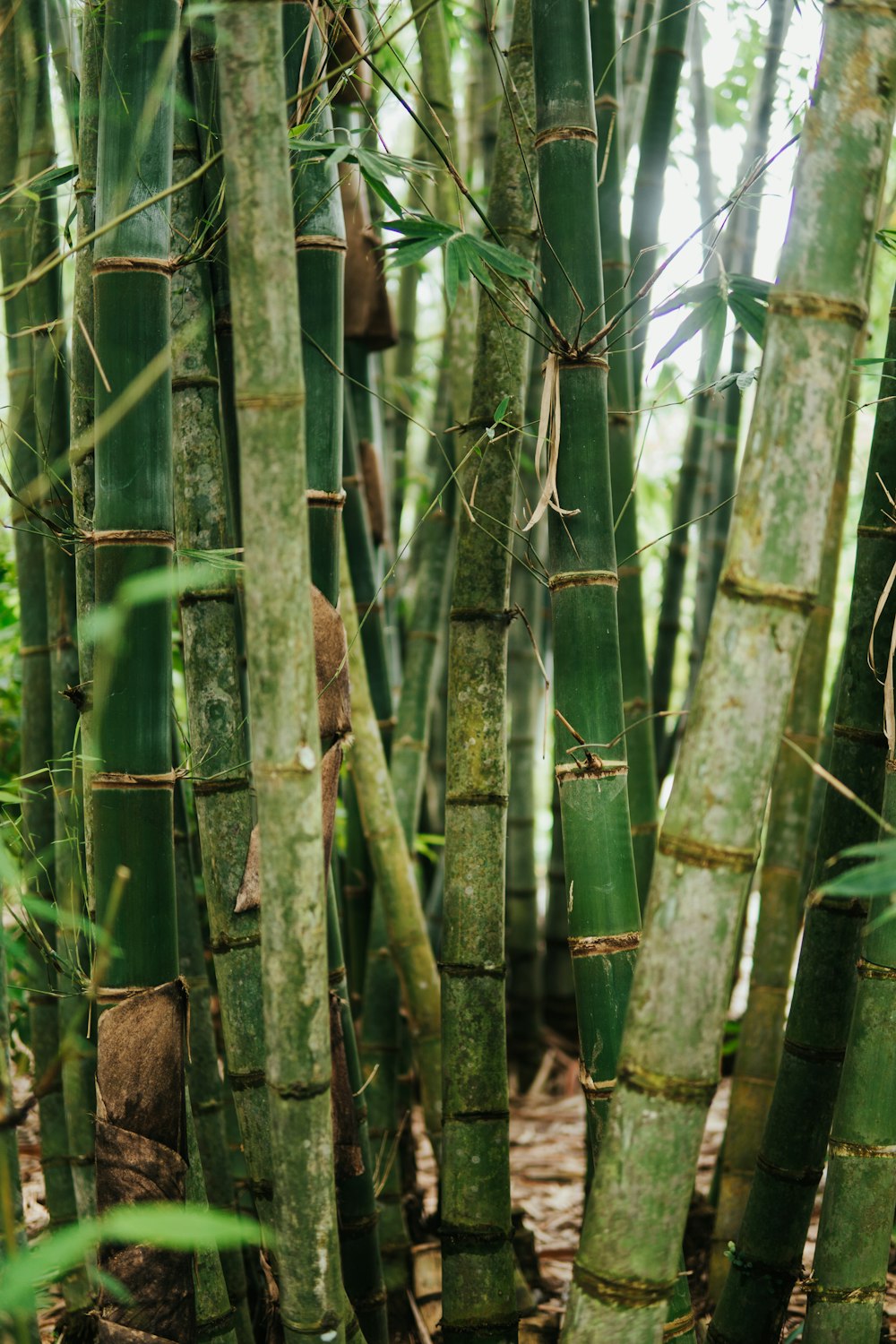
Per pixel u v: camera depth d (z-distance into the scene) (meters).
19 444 2.45
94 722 1.84
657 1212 1.57
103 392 1.84
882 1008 1.87
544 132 1.99
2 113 2.36
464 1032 2.15
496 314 2.22
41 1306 2.46
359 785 2.93
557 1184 3.61
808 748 2.86
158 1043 1.81
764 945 2.84
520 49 2.31
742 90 3.64
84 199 2.03
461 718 2.17
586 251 1.98
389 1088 2.94
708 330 1.89
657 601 6.52
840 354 1.51
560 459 1.96
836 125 1.52
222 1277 2.06
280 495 1.53
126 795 1.83
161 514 1.84
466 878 2.16
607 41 2.69
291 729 1.56
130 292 1.83
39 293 2.42
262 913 1.61
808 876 3.10
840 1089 1.92
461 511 2.22
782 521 1.51
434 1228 2.88
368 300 3.12
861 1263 1.90
